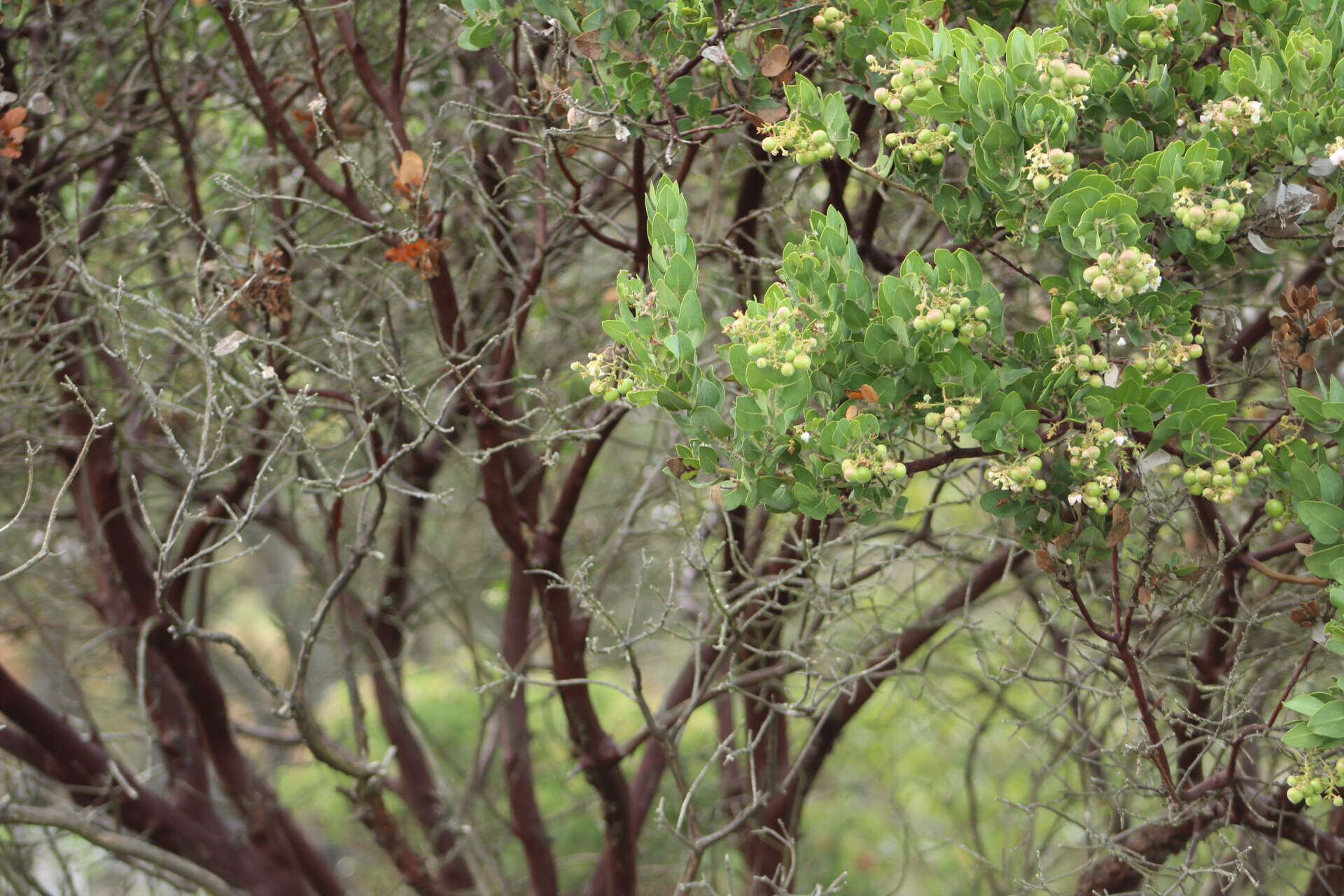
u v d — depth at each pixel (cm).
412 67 298
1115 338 177
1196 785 236
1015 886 268
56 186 345
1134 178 170
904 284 171
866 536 304
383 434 358
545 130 228
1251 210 189
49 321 321
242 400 327
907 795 575
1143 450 187
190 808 372
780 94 222
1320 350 331
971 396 173
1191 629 228
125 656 365
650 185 182
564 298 425
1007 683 259
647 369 175
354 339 251
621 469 453
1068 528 188
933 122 183
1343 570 164
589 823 614
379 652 403
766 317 167
